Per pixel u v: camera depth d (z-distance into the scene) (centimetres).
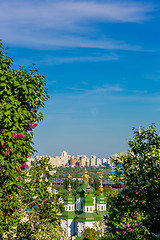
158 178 1390
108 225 1684
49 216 1762
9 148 1315
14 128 1281
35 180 1748
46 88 1449
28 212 1719
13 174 1323
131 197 1473
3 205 1384
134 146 1573
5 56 1345
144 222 1414
